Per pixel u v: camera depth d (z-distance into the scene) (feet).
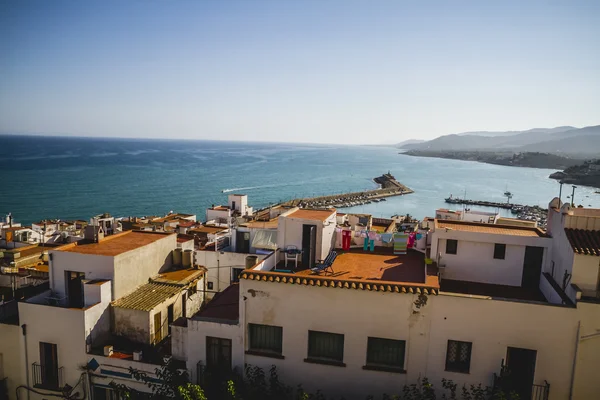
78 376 83.56
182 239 156.56
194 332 78.13
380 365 71.87
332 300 71.61
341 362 72.74
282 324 74.02
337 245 104.73
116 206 496.23
